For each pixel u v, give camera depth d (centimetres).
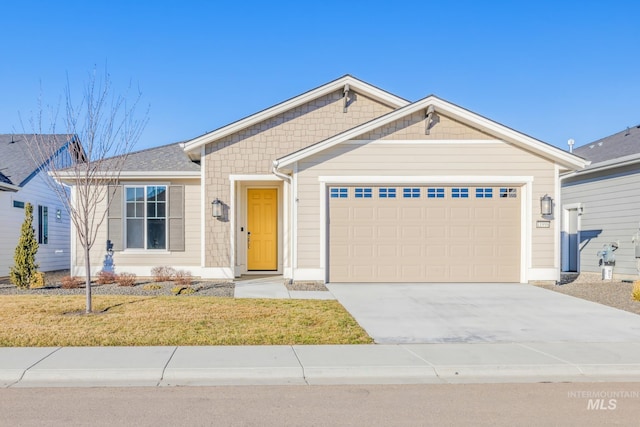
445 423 442
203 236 1349
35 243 1243
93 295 1088
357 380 573
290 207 1333
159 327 774
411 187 1265
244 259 1469
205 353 645
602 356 643
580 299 1061
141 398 505
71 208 979
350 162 1254
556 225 1255
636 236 1345
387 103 1417
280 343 700
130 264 1402
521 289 1173
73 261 1394
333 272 1258
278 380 571
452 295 1095
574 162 1238
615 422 447
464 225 1265
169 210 1408
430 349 677
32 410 470
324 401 499
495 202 1268
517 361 619
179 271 1374
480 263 1264
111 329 758
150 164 1462
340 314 885
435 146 1257
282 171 1278
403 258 1260
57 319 824
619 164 1418
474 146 1259
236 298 1048
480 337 747
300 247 1246
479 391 534
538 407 485
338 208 1260
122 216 1399
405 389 540
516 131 1228
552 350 671
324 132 1402
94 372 570
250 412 466
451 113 1243
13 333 729
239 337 720
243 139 1377
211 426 432
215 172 1362
